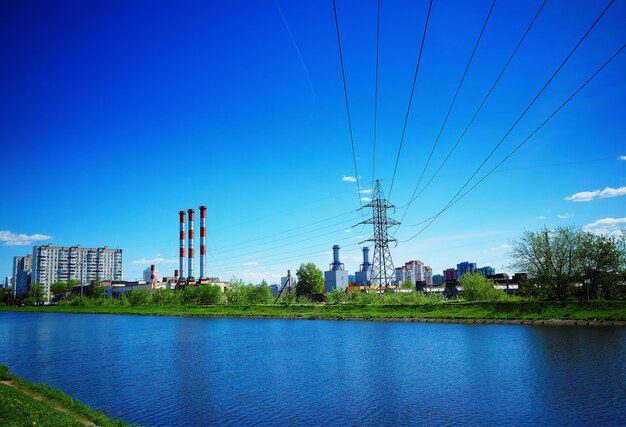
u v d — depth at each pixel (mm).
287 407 34312
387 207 124500
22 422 23062
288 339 75562
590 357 47031
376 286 172625
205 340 78562
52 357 62875
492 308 90438
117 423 26906
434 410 31938
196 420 31953
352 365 50219
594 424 27766
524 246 90562
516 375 41219
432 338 69250
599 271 84938
